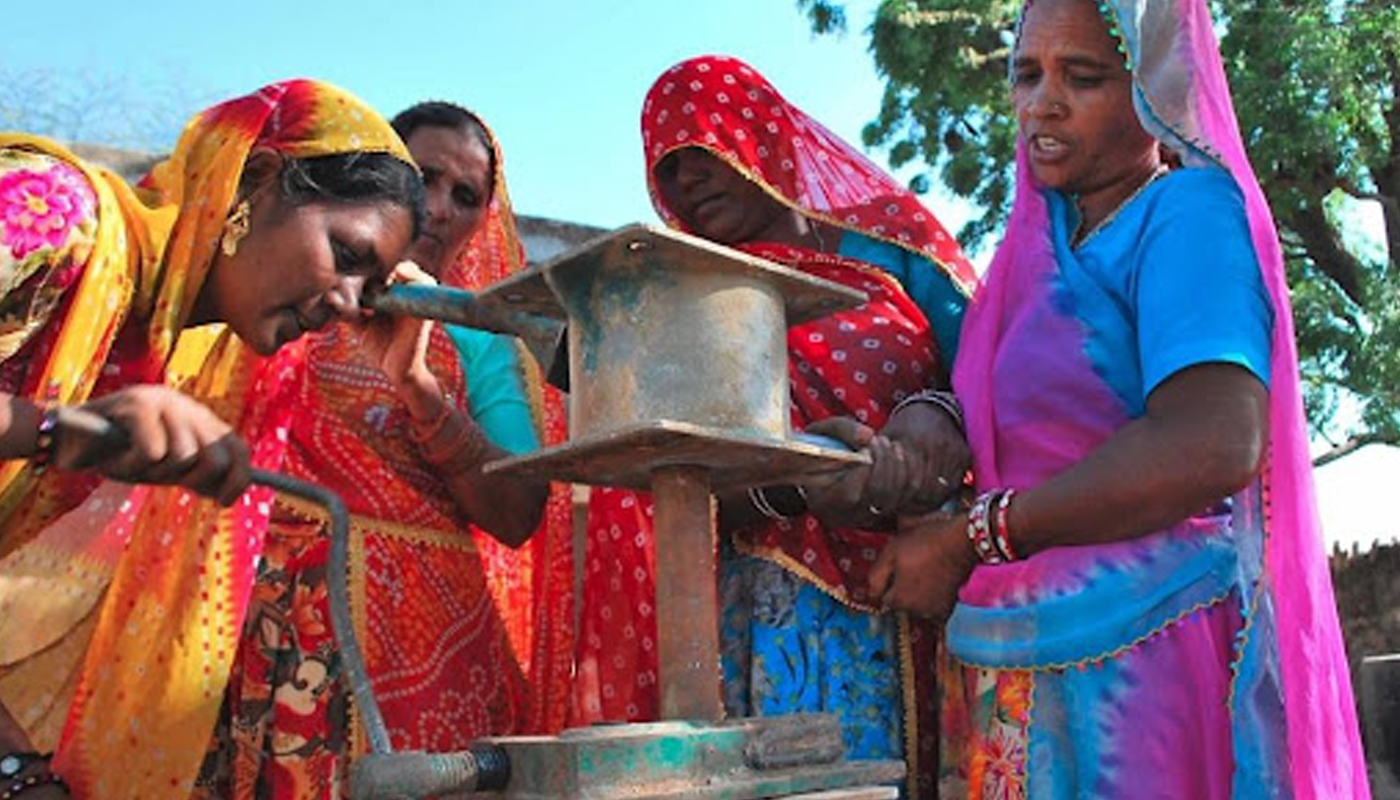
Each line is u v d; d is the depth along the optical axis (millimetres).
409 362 2367
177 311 1986
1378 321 12633
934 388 2635
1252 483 1906
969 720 2139
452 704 2459
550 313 1742
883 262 2725
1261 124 12297
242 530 2266
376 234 2021
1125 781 1858
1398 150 13062
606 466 1583
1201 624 1896
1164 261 1911
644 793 1371
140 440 1507
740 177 2787
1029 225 2146
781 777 1456
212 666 2215
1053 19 2107
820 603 2484
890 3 13438
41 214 1732
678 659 1556
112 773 2189
